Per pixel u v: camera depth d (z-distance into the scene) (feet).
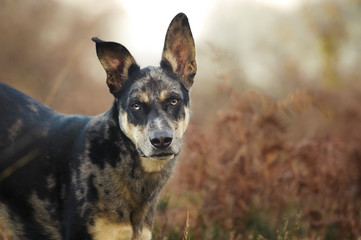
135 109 22.07
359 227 29.35
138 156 22.43
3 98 23.84
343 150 32.99
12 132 23.25
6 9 59.26
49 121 24.09
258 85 59.41
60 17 64.39
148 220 23.75
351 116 42.39
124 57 23.32
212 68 54.49
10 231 23.67
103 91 57.82
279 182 31.32
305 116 43.34
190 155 32.24
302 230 29.94
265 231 30.50
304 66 64.49
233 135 32.94
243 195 31.19
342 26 66.80
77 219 21.36
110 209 21.71
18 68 56.18
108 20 70.49
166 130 20.90
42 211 22.75
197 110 49.96
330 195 30.91
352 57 63.93
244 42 73.41
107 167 21.93
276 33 72.38
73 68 57.57
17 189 22.82
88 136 22.58
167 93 22.40
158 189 23.61
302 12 70.64
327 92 48.55
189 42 24.09
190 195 33.06
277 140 33.17
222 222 30.45
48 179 22.56
